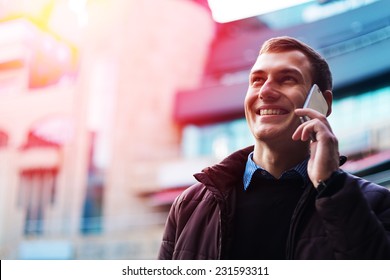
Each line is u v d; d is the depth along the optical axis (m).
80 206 9.52
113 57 10.02
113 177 9.37
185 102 9.00
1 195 10.11
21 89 10.57
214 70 8.72
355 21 6.69
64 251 9.30
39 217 9.77
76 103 10.13
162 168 8.91
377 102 6.15
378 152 5.89
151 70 9.55
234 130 8.28
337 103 6.53
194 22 9.17
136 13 9.97
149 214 8.77
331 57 6.79
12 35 10.55
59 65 10.41
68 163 9.88
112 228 9.04
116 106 9.75
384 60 6.22
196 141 8.69
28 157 10.23
